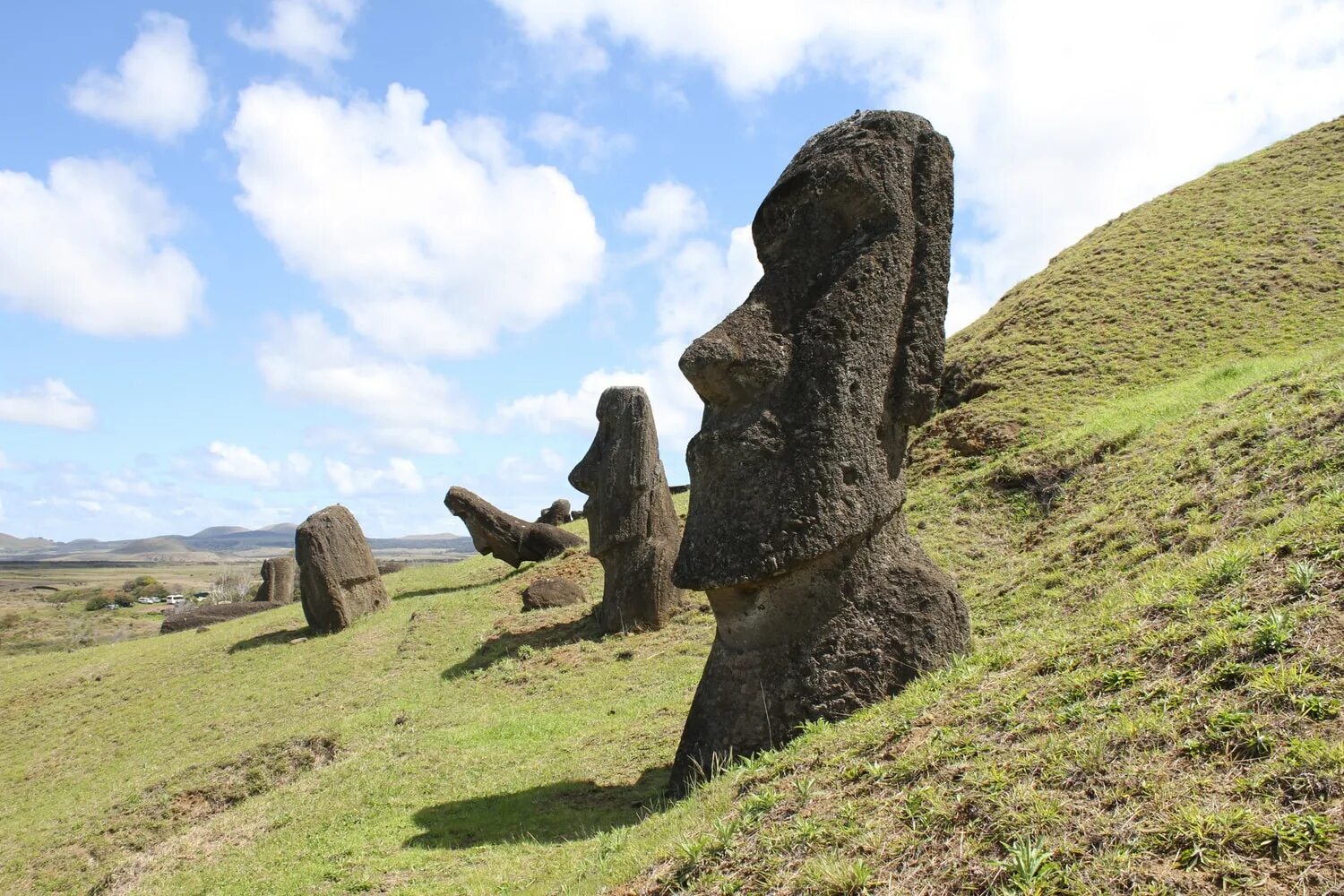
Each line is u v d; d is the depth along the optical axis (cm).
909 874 381
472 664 1575
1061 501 1467
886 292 733
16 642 5966
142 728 1697
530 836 687
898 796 444
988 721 480
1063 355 2362
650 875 471
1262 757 364
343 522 2211
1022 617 974
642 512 1589
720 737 691
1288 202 2948
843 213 748
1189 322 2358
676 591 1606
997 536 1468
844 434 703
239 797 1070
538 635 1656
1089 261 3017
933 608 716
